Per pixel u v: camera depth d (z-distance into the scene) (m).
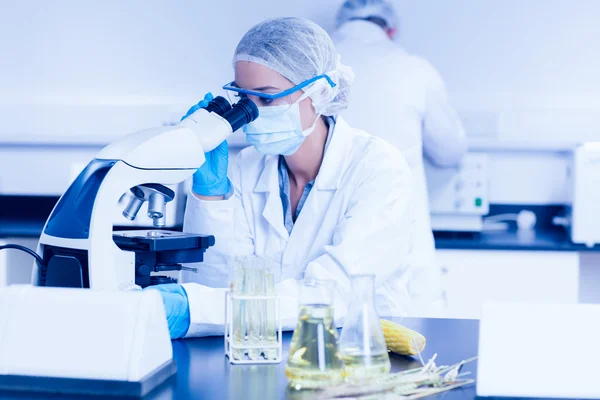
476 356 1.27
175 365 1.16
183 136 1.40
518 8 3.48
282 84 1.74
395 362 1.24
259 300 1.21
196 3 3.62
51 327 1.08
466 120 3.53
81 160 3.76
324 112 1.90
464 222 3.29
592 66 3.49
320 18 3.56
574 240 3.04
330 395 1.02
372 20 3.04
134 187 1.42
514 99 3.52
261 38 1.73
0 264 3.08
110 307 1.07
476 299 3.06
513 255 3.04
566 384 1.04
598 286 3.56
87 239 1.32
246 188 2.03
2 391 1.08
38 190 3.79
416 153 2.86
